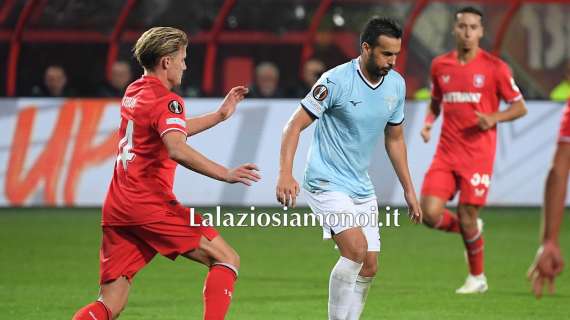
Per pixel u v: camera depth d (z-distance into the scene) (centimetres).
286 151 1961
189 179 4544
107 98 4619
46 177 4572
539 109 4669
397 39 1948
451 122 2823
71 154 4588
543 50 5806
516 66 5825
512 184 4656
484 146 2795
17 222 4256
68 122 4584
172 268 3142
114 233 1841
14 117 4575
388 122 2067
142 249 1852
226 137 4609
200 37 5388
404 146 2102
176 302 2552
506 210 4772
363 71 1994
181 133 1750
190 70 5466
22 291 2720
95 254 3431
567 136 1198
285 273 3069
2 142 4569
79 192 4584
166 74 1838
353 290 2020
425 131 2933
